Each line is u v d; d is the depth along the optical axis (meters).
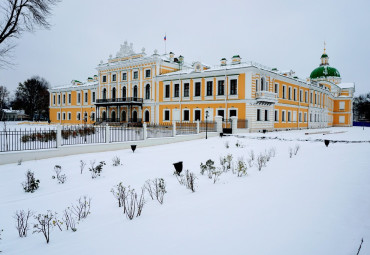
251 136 24.11
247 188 7.09
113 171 10.56
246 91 31.34
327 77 64.31
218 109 34.03
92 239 4.52
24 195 7.81
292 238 3.82
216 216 5.03
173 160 12.70
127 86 44.75
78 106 56.03
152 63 41.00
